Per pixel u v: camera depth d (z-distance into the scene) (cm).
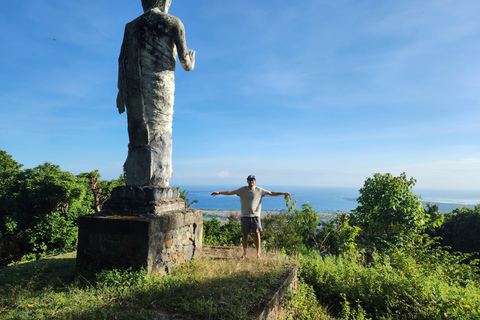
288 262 679
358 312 622
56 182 1489
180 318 345
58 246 1492
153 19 571
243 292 425
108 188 1653
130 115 570
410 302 644
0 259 1379
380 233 1119
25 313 345
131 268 467
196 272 495
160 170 572
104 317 331
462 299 574
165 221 514
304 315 574
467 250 2236
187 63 598
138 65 564
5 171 1956
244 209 668
